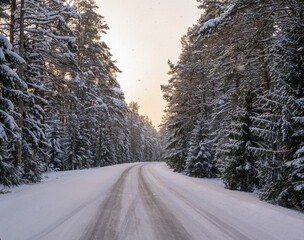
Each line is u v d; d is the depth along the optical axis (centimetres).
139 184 1094
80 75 1585
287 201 677
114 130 4000
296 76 704
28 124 1180
